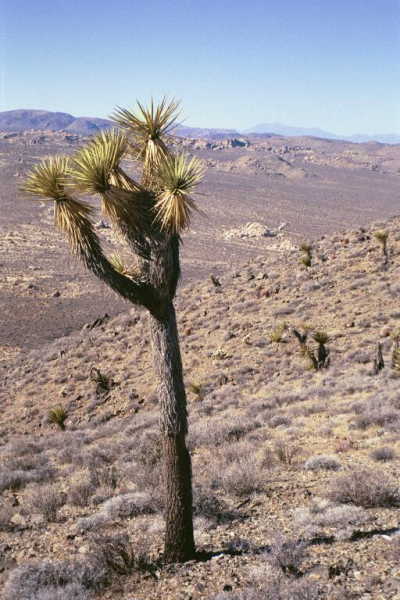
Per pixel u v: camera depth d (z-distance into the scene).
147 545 8.85
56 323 101.25
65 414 30.92
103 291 130.38
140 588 7.35
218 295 47.50
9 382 43.78
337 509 9.08
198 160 6.33
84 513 12.05
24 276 146.88
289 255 54.00
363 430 16.31
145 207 6.68
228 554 8.01
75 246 6.76
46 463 19.50
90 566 7.91
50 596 7.12
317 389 24.64
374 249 45.97
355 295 38.75
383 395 20.38
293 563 7.10
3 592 7.81
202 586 7.08
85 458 18.36
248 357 33.97
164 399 7.53
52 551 9.69
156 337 7.41
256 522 9.52
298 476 12.22
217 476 12.70
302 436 16.56
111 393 34.28
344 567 6.96
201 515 10.09
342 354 31.11
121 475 14.92
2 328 94.94
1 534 11.20
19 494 15.14
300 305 39.41
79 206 6.66
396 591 6.11
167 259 7.03
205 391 30.73
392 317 33.94
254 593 6.32
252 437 17.27
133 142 6.95
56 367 42.66
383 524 8.52
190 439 18.08
